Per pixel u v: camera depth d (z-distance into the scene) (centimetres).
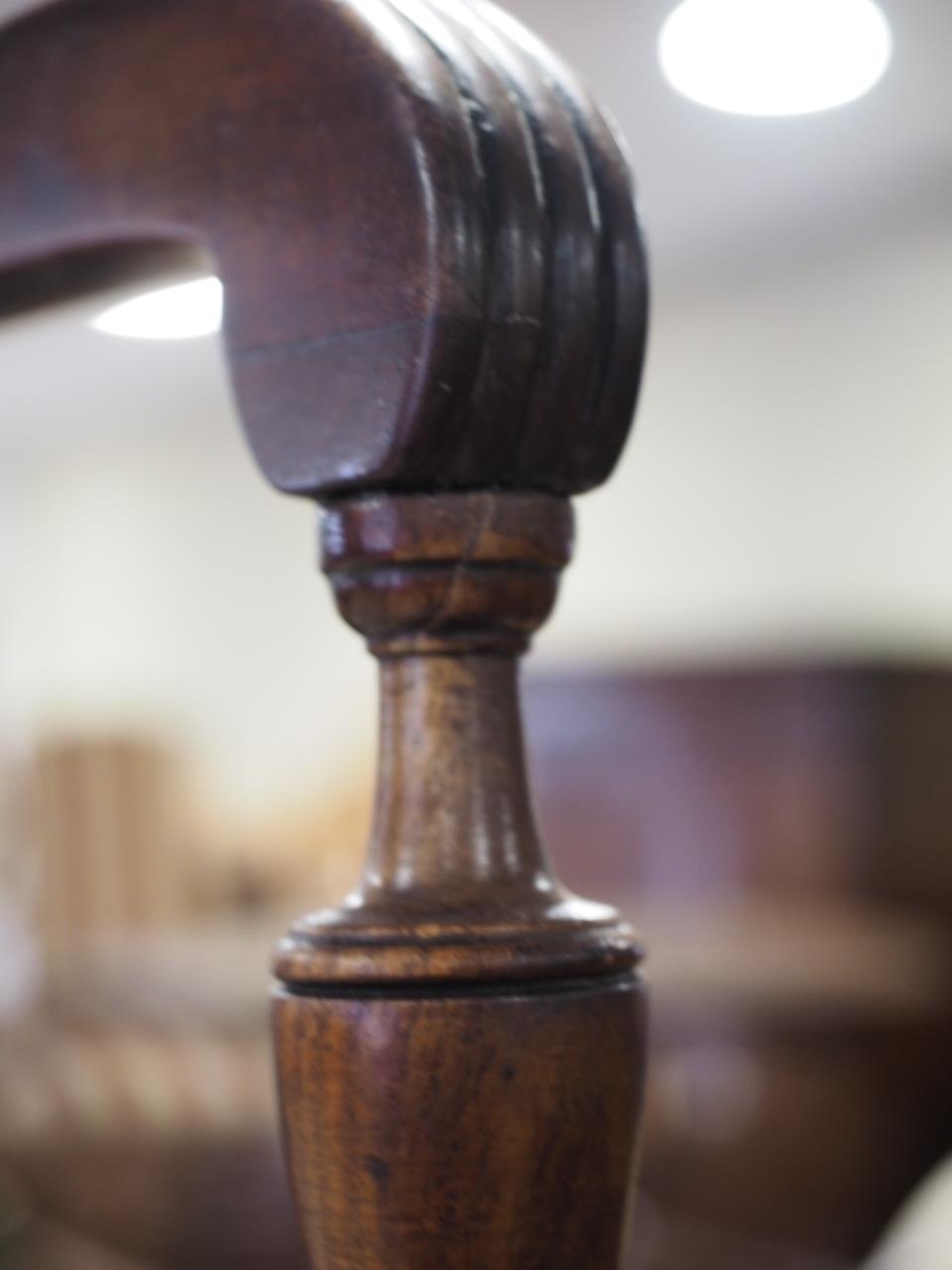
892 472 242
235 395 34
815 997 154
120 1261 66
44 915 242
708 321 262
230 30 35
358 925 33
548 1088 32
